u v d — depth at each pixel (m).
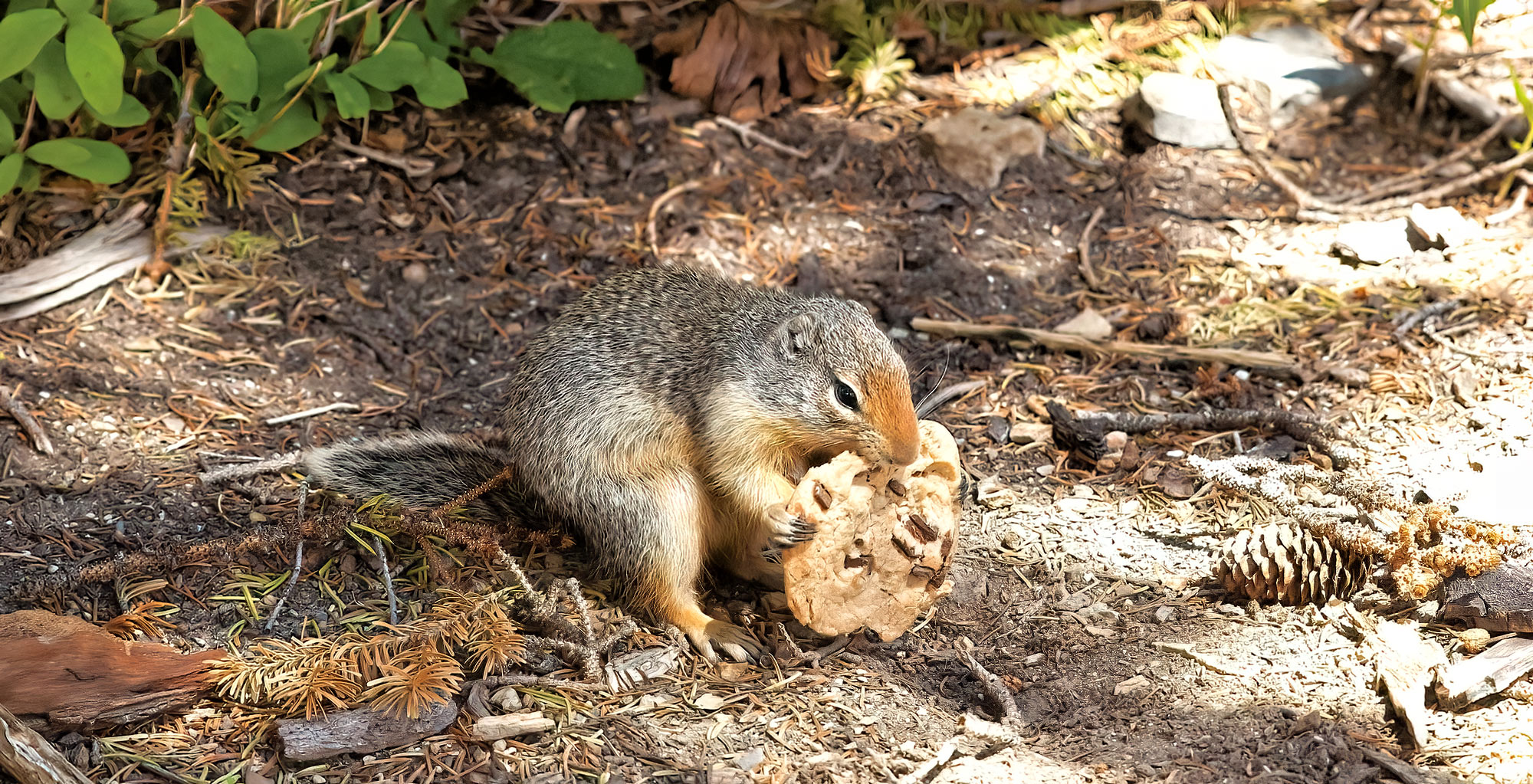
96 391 9.84
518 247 12.17
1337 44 15.30
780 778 6.93
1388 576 8.03
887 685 7.83
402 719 7.09
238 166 11.66
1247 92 14.55
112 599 7.99
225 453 9.54
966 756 7.09
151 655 7.21
